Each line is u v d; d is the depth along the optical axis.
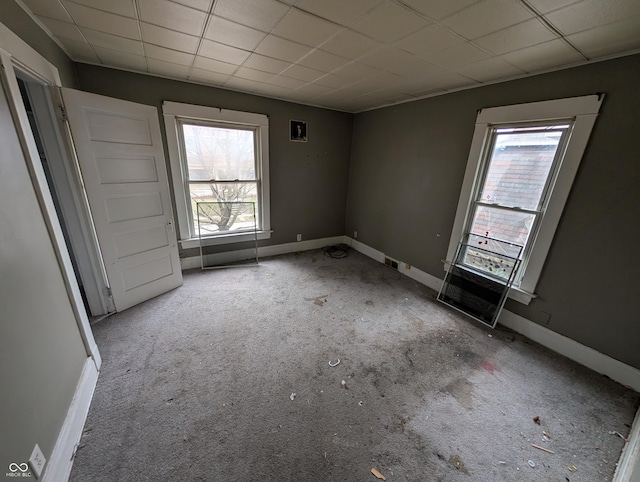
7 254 1.03
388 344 2.22
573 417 1.62
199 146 3.27
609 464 1.36
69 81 2.24
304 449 1.36
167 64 2.43
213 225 3.59
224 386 1.73
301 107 3.78
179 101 2.95
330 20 1.56
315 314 2.61
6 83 1.20
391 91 2.94
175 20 1.63
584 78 1.88
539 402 1.71
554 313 2.20
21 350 1.03
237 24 1.65
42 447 1.08
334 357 2.04
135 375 1.78
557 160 2.10
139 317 2.43
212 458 1.30
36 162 1.33
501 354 2.15
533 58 1.88
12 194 1.12
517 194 2.39
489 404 1.69
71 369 1.44
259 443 1.38
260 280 3.30
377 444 1.41
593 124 1.86
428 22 1.52
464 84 2.57
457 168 2.82
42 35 1.74
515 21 1.45
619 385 1.87
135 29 1.76
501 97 2.38
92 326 2.27
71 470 1.22
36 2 1.45
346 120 4.23
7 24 1.35
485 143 2.55
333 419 1.54
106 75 2.55
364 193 4.24
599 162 1.87
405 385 1.80
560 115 2.00
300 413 1.56
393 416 1.57
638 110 1.67
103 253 2.30
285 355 2.04
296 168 4.01
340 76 2.54
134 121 2.37
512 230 2.45
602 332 1.96
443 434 1.48
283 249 4.27
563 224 2.09
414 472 1.28
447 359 2.07
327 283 3.29
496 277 2.56
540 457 1.38
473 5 1.33
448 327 2.49
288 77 2.66
